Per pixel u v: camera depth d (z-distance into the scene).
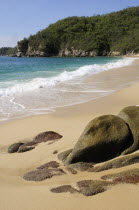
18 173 5.66
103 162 5.49
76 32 127.50
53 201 4.33
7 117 10.02
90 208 4.07
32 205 4.27
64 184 4.88
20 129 8.62
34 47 126.69
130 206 4.04
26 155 6.55
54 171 5.40
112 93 14.56
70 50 120.75
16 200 4.47
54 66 35.97
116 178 4.78
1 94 13.80
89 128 5.69
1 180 5.36
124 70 28.06
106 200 4.23
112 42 117.50
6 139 7.77
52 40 125.25
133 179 4.70
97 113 10.38
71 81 19.16
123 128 5.67
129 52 105.62
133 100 12.72
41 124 9.06
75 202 4.25
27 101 12.62
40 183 5.07
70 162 5.59
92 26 129.75
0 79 18.92
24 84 16.86
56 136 7.48
